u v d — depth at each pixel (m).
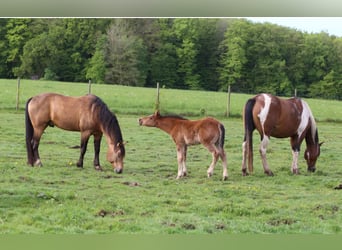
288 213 7.31
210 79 23.28
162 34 23.20
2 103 18.92
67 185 8.48
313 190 8.80
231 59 23.05
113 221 6.71
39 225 6.46
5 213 6.79
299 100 10.47
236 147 13.17
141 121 9.80
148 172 10.01
